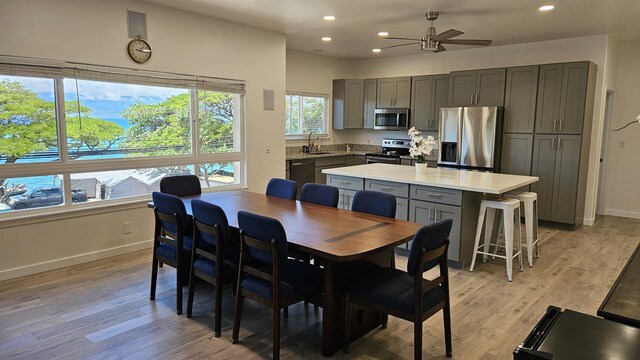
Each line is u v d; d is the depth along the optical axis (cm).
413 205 425
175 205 297
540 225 586
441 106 686
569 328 116
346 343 256
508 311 315
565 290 354
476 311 315
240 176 559
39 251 379
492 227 425
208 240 282
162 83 455
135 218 446
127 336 272
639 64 613
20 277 368
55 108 385
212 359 247
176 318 298
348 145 849
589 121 561
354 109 791
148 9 435
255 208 337
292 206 346
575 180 547
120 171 439
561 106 547
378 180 451
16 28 352
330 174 498
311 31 562
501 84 592
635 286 138
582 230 559
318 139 795
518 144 586
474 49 665
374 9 452
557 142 555
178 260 300
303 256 327
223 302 327
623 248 477
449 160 627
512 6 430
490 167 586
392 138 791
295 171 670
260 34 548
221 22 502
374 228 275
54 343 262
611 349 106
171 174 486
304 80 746
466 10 448
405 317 229
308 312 312
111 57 412
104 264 406
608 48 564
